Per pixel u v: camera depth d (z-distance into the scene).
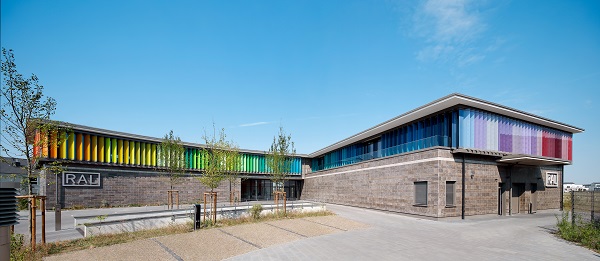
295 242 11.93
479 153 20.05
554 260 9.54
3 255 6.71
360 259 9.60
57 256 9.02
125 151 27.78
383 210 23.72
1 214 6.66
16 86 10.16
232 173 29.28
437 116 21.75
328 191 34.66
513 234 13.86
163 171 29.72
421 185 20.16
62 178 23.62
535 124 25.52
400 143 25.62
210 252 10.18
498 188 21.64
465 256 9.98
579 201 13.28
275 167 24.09
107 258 8.99
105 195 25.95
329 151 39.69
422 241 12.26
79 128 24.55
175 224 14.62
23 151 10.58
